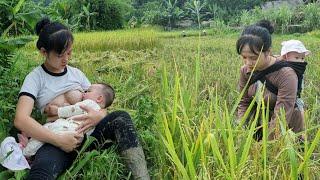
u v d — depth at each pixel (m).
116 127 1.60
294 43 1.97
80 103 1.64
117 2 13.23
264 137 1.47
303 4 14.74
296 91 1.75
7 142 1.50
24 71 2.12
